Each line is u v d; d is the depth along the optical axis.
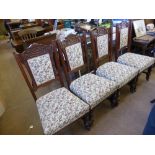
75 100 1.40
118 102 1.94
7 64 3.62
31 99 2.27
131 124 1.67
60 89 1.57
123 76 1.71
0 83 2.80
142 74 2.50
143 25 2.57
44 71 1.47
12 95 2.40
